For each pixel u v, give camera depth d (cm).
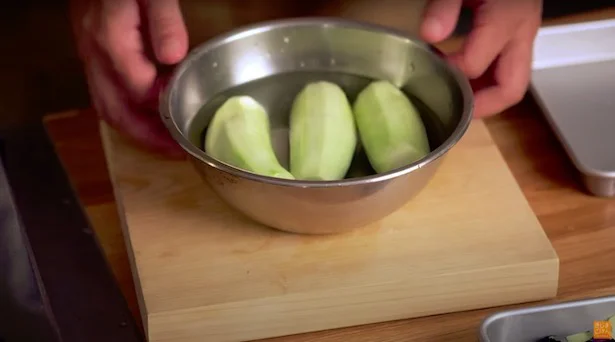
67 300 54
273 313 52
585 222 59
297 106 60
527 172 64
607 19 76
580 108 65
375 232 56
